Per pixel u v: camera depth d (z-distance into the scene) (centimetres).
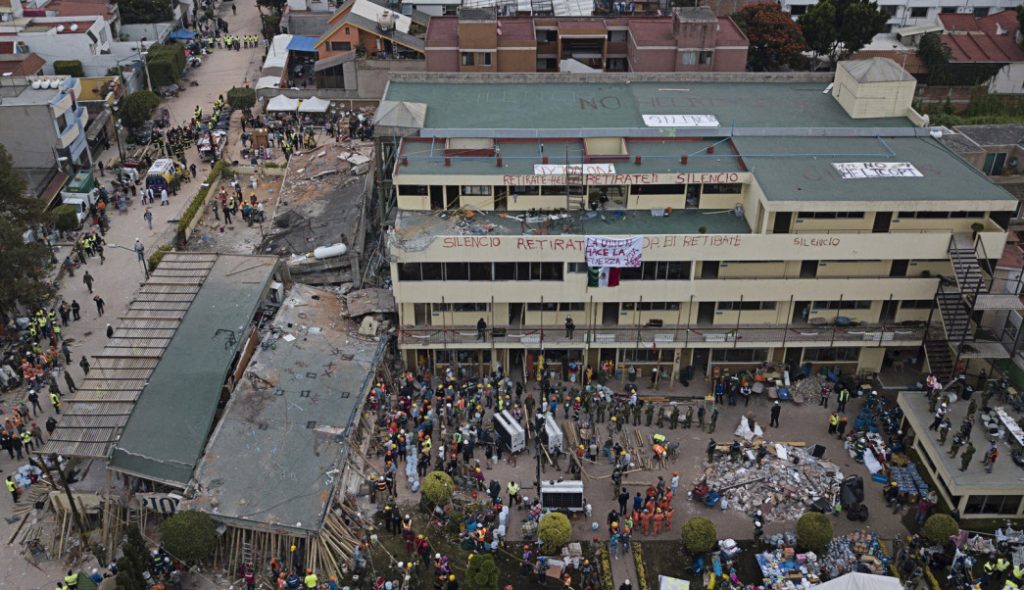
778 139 7394
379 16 11950
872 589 4903
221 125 11194
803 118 7744
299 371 6519
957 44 12344
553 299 6756
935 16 13975
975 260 6381
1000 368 6562
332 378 6494
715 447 6262
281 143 10694
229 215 8969
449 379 6781
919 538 5600
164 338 6600
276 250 8025
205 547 5203
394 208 7769
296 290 7469
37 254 7325
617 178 6781
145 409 5984
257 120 11119
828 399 6838
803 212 6512
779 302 6800
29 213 7662
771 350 6988
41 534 5666
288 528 5344
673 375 7019
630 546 5622
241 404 6169
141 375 6253
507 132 7419
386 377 6838
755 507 5881
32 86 9700
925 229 6606
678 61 9331
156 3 13812
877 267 6700
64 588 5225
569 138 7462
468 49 9344
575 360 7044
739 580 5412
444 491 5688
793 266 6706
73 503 5497
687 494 6009
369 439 6291
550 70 10662
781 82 8594
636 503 5747
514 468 6197
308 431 6016
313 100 11319
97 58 11931
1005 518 5753
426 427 6294
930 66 12200
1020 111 11994
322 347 6812
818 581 5322
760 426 6581
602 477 6141
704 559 5522
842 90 7962
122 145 10850
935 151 7200
